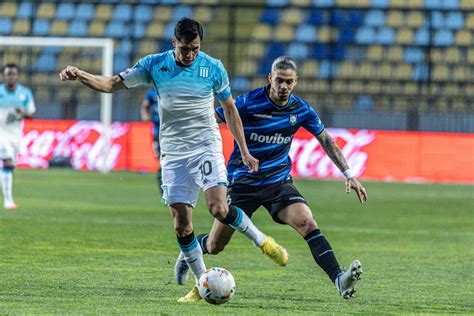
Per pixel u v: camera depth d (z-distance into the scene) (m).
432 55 114.50
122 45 118.00
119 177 93.88
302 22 121.38
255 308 25.08
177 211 26.19
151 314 23.34
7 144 59.12
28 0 122.19
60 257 36.06
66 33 123.88
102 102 100.25
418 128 100.94
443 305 26.59
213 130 26.22
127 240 42.91
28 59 119.31
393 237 48.28
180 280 28.84
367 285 30.88
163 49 116.81
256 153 28.34
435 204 71.44
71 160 103.50
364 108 101.62
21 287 28.00
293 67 27.66
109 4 124.00
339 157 28.58
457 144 97.00
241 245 42.53
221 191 25.72
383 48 116.69
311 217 27.48
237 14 121.75
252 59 117.19
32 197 68.50
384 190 85.06
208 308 24.84
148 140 101.50
